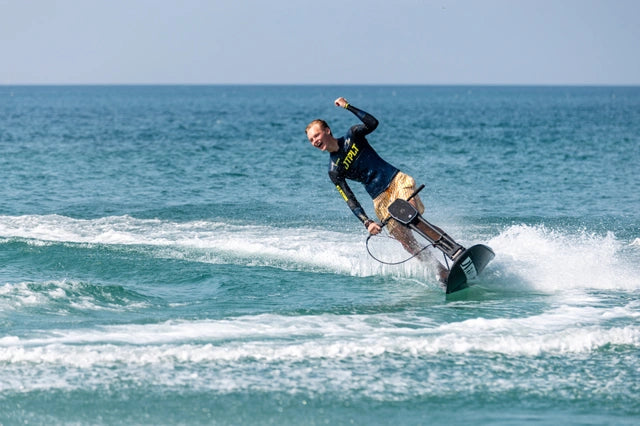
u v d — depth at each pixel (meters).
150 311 27.14
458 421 18.16
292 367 21.19
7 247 37.56
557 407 18.94
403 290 31.30
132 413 18.34
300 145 126.00
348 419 18.22
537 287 31.58
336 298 29.84
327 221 48.81
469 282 32.38
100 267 34.56
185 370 20.83
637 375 20.98
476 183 74.00
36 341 22.94
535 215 52.75
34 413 18.20
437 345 22.94
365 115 31.31
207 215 51.19
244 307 28.06
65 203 57.66
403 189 32.00
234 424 17.95
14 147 114.75
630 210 55.56
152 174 79.19
